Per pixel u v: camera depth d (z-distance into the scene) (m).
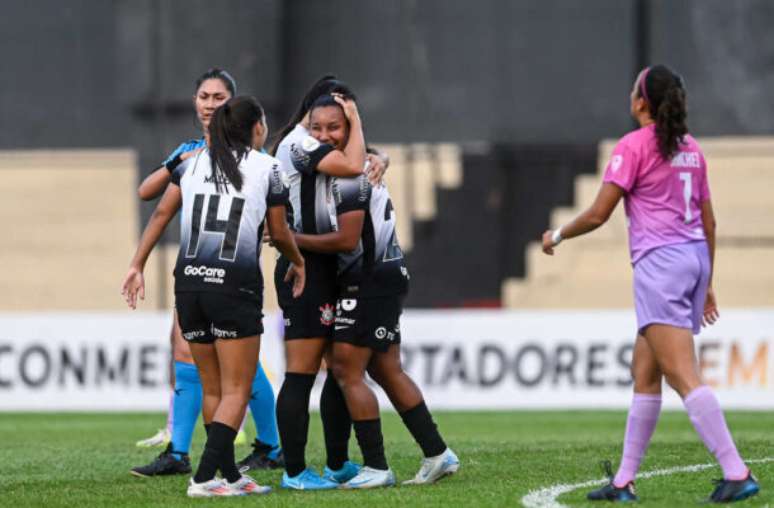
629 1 63.41
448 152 64.44
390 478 21.42
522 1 64.25
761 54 63.47
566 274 70.25
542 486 20.92
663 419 42.44
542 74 64.25
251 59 63.69
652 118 18.88
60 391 48.56
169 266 61.91
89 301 78.62
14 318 49.06
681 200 18.70
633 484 19.16
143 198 23.27
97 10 67.75
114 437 35.38
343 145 21.28
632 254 18.98
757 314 46.00
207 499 19.92
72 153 68.62
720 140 64.25
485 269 63.50
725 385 46.09
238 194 20.08
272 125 64.31
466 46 64.50
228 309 20.06
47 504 20.05
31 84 68.56
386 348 21.20
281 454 24.62
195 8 63.44
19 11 68.56
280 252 20.69
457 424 40.94
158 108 63.47
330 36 64.88
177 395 23.69
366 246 21.05
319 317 21.14
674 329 18.47
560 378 46.84
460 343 47.66
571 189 63.31
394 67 64.81
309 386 21.44
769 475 21.70
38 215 83.00
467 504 18.84
